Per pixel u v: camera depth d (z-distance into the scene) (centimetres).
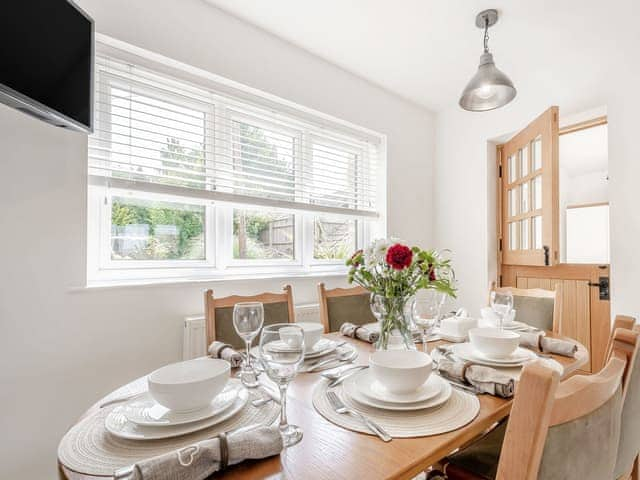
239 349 141
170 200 194
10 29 113
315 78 247
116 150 180
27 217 143
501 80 184
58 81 130
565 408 53
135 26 174
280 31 222
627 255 212
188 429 66
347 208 276
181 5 189
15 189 140
